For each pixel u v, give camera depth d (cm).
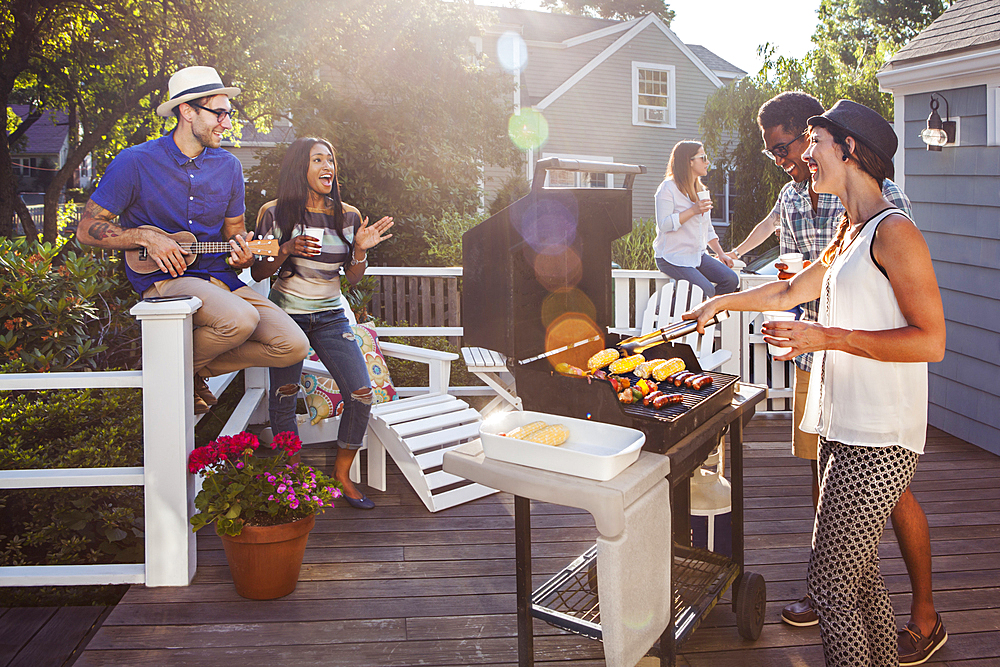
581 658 241
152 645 249
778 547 326
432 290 761
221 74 1146
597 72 1656
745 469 434
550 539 336
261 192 1005
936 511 369
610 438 207
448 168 1108
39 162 2380
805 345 188
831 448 207
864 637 199
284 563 278
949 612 272
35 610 286
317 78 1136
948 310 502
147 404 281
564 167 231
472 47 1219
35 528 373
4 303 415
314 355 450
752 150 1375
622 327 576
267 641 252
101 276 500
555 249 238
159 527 286
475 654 245
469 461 205
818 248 283
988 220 462
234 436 285
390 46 1118
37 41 1305
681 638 217
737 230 1388
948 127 490
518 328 229
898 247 186
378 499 388
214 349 308
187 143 317
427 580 297
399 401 415
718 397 233
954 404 500
